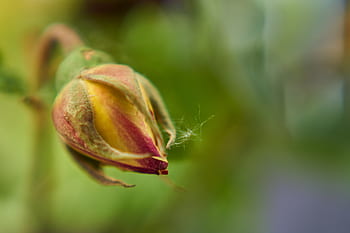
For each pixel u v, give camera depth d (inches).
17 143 7.2
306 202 10.1
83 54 6.0
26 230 7.1
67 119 5.6
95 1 7.6
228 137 7.9
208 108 7.6
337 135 11.0
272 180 10.1
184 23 8.0
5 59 6.8
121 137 5.6
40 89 6.6
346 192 10.3
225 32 8.5
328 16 10.2
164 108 5.8
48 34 6.5
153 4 7.8
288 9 9.6
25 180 7.2
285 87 9.9
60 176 7.1
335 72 10.7
